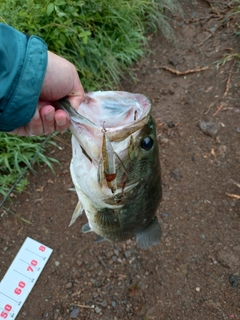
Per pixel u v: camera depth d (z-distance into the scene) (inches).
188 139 54.4
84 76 56.2
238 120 55.0
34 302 41.8
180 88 60.8
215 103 57.7
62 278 43.3
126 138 23.3
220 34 67.6
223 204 47.9
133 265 43.8
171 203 48.4
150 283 42.6
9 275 43.2
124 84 61.4
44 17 49.8
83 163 25.6
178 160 52.3
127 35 63.7
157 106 58.7
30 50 21.3
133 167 25.4
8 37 21.1
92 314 40.9
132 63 64.1
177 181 50.4
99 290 42.3
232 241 44.8
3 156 48.1
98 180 24.7
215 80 60.8
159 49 66.9
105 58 59.2
